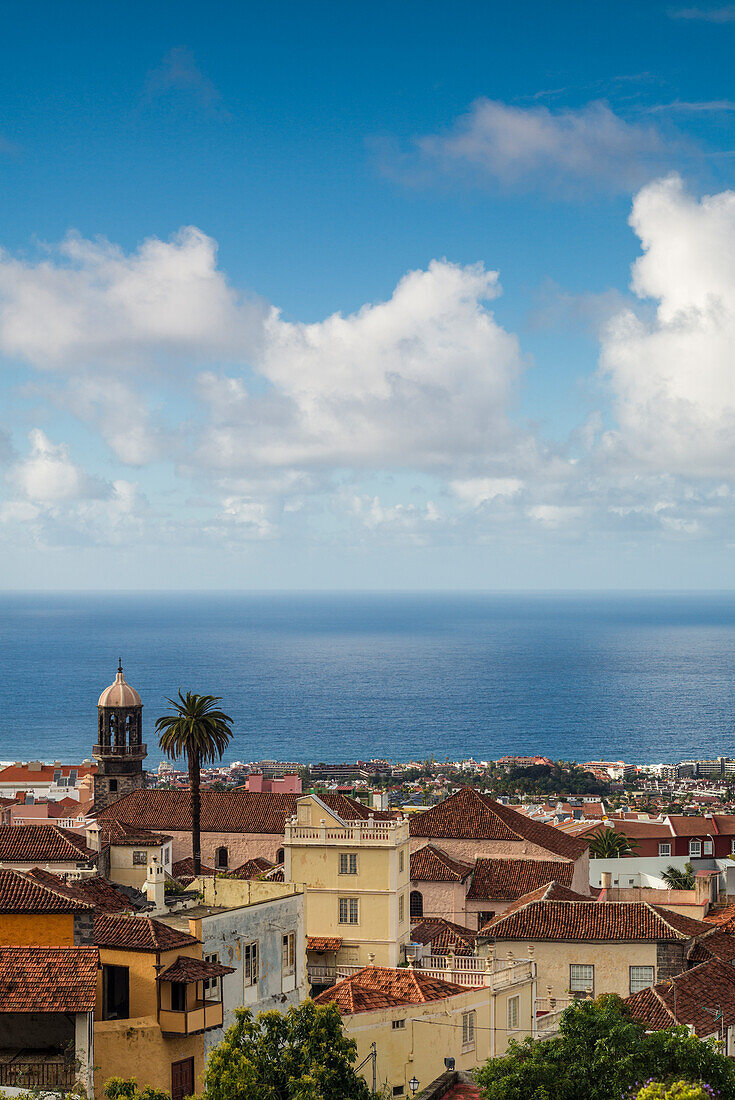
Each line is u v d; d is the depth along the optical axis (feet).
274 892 239.30
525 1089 179.32
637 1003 237.66
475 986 251.39
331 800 383.04
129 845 371.15
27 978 172.45
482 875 371.97
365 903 320.09
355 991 237.04
